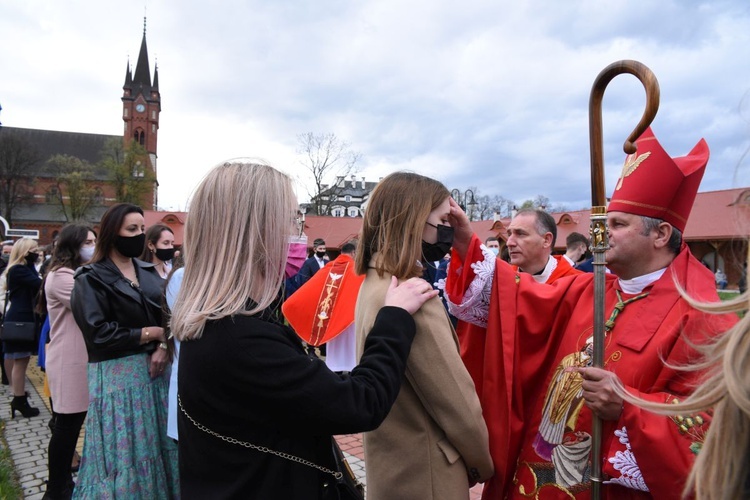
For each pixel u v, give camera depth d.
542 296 1.75
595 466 1.37
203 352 1.14
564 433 1.58
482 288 1.79
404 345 1.34
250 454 1.15
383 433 1.54
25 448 4.38
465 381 1.50
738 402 0.65
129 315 2.71
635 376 1.40
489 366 1.76
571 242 5.54
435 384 1.45
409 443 1.51
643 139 1.54
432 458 1.50
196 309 1.17
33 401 5.84
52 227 59.28
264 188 1.24
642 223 1.50
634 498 1.37
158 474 2.62
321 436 1.28
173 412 2.55
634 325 1.47
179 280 2.60
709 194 23.28
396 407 1.53
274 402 1.12
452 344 1.51
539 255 3.35
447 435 1.49
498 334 1.77
